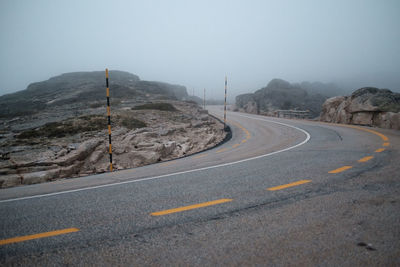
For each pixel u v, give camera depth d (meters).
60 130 15.12
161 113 25.06
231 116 38.12
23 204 4.34
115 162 10.55
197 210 3.53
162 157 11.84
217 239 2.65
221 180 5.12
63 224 3.31
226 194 4.16
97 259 2.39
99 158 10.76
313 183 4.46
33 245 2.74
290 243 2.49
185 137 16.59
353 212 3.12
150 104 29.53
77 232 3.03
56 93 54.44
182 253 2.41
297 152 8.32
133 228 3.06
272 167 6.09
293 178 4.89
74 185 5.74
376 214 3.02
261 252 2.35
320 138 12.33
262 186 4.49
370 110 16.83
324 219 2.97
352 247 2.35
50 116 22.91
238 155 8.94
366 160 6.16
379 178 4.50
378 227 2.70
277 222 2.98
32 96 55.81
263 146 11.60
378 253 2.23
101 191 4.88
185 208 3.63
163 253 2.43
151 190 4.70
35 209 4.01
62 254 2.52
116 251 2.53
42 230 3.14
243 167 6.35
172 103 36.72
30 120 21.38
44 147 11.61
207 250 2.44
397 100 16.44
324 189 4.08
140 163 10.46
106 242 2.74
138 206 3.85
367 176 4.68
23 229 3.20
